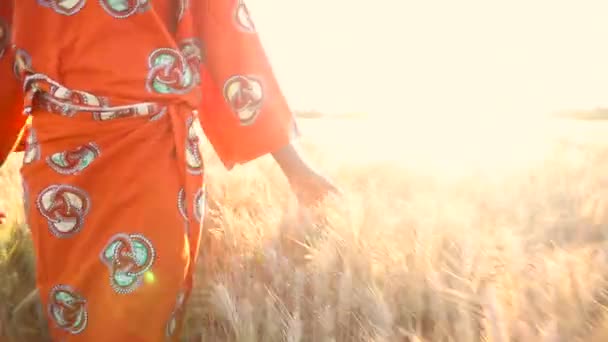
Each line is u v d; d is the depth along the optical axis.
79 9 1.58
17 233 2.33
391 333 1.51
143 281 1.51
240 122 1.81
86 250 1.55
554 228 2.29
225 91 1.79
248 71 1.78
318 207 2.08
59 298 1.55
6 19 1.80
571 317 1.41
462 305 1.52
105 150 1.58
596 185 3.37
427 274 1.67
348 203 2.06
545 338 1.30
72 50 1.59
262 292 1.76
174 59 1.63
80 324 1.53
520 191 3.08
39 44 1.61
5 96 1.86
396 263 1.80
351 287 1.67
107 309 1.49
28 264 2.13
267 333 1.59
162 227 1.55
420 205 2.40
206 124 1.89
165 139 1.62
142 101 1.60
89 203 1.58
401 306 1.68
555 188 3.11
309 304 1.71
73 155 1.58
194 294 1.84
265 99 1.80
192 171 1.64
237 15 1.78
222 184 3.13
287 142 1.83
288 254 2.07
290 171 1.93
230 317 1.61
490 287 1.41
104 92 1.58
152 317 1.50
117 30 1.58
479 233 2.03
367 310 1.61
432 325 1.63
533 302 1.52
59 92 1.59
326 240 1.98
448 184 3.47
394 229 2.07
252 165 3.84
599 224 2.29
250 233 2.17
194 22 1.78
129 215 1.55
